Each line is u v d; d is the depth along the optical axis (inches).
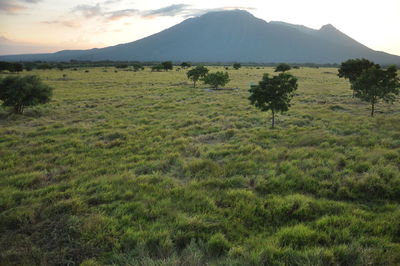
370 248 162.6
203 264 159.0
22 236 191.0
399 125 528.4
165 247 173.2
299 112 735.7
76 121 685.9
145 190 266.2
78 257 168.9
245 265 151.9
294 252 162.4
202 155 379.2
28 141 480.4
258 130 541.0
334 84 1657.2
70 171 329.1
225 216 218.1
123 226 200.8
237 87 1520.7
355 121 597.6
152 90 1400.1
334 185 261.0
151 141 463.8
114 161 365.7
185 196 248.7
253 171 309.9
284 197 241.8
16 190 265.1
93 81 1940.2
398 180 253.3
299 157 355.6
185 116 711.7
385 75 654.5
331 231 187.9
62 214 218.1
